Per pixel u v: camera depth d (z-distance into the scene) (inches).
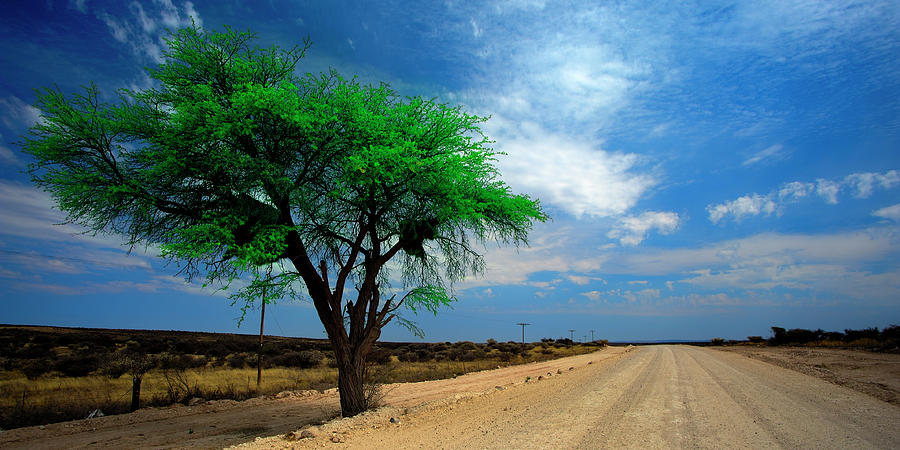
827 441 260.8
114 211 398.6
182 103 391.2
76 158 388.8
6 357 1306.6
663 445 256.7
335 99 434.6
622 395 494.6
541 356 2082.9
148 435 418.3
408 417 403.2
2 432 433.1
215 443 374.3
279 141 428.5
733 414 358.9
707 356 1403.8
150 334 2864.2
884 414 354.3
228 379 964.0
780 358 1214.3
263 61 446.0
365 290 483.5
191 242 364.8
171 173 389.7
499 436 295.1
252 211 418.3
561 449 252.2
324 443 303.6
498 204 479.2
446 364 1545.3
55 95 371.6
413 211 475.5
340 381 454.9
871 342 1761.8
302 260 466.0
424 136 455.5
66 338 1950.1
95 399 650.2
